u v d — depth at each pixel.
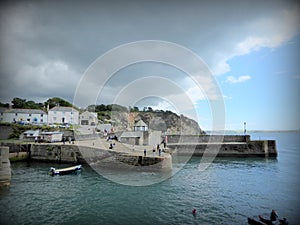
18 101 67.50
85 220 12.94
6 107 56.53
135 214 13.81
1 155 19.83
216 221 12.98
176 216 13.61
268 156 40.00
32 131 42.25
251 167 30.36
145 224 12.48
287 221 12.57
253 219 12.78
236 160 36.62
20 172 26.30
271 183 21.44
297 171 27.44
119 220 12.98
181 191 18.52
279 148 55.56
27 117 55.81
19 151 35.03
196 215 13.78
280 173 26.25
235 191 18.75
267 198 17.02
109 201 16.05
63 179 22.48
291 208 15.04
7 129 42.50
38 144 34.59
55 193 17.91
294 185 20.66
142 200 16.25
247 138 41.91
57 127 46.16
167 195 17.42
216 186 20.19
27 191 18.44
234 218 13.41
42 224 12.45
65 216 13.49
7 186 19.94
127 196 17.14
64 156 32.72
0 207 14.92
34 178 23.05
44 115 57.06
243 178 23.55
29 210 14.40
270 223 12.17
